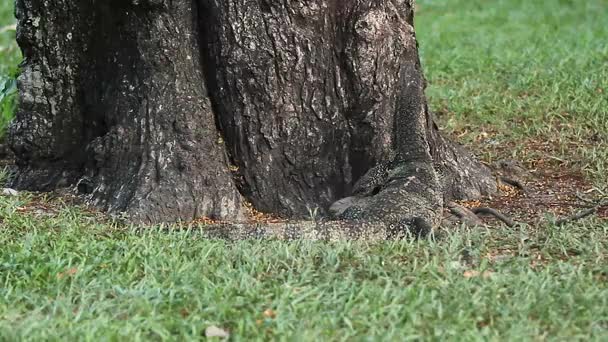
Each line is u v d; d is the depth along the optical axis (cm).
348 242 996
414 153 1166
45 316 825
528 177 1364
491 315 832
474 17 2733
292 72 1153
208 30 1159
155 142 1144
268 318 809
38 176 1255
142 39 1156
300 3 1141
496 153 1474
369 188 1155
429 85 1877
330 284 883
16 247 978
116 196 1140
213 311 823
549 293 866
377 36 1170
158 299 844
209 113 1162
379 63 1177
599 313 832
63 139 1251
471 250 985
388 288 861
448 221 1141
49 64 1238
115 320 813
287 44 1146
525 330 798
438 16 2778
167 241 1009
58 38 1229
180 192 1120
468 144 1526
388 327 802
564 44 2169
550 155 1452
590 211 1126
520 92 1803
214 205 1129
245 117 1158
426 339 778
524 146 1508
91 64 1227
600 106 1653
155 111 1151
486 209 1159
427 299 848
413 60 1224
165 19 1153
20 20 1236
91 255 962
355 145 1184
